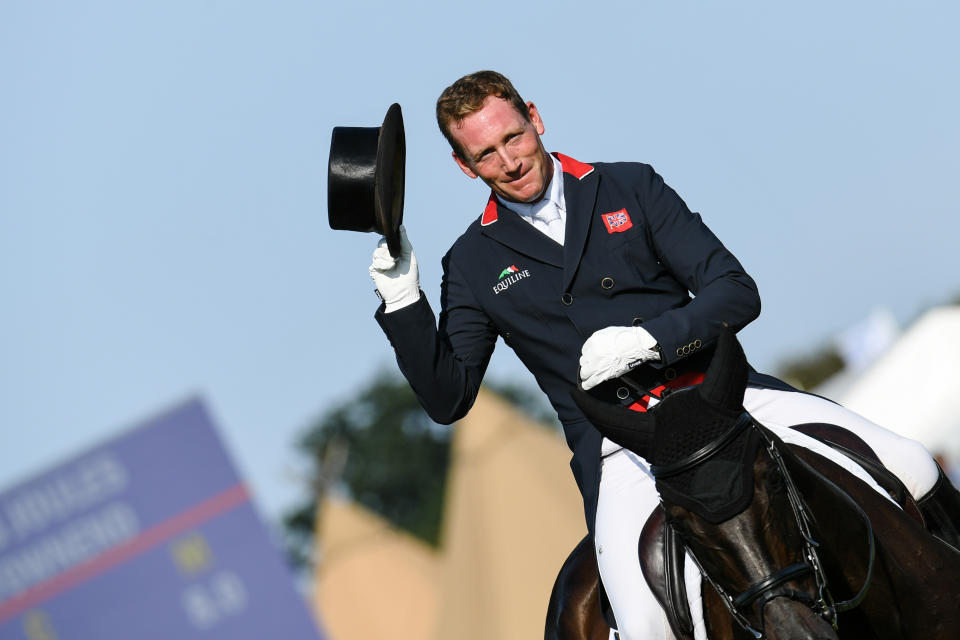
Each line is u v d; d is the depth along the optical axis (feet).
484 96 47.06
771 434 39.99
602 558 45.60
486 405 188.34
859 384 209.46
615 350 42.32
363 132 47.06
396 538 242.37
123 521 171.53
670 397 38.14
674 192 49.08
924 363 202.49
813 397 48.91
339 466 250.98
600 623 48.78
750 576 36.50
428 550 244.42
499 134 46.73
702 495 36.70
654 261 48.57
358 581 233.76
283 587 169.99
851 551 40.24
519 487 180.96
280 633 169.37
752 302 44.83
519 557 175.32
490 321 51.21
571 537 178.81
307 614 167.94
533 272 49.24
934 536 44.14
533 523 178.09
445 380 48.11
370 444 629.10
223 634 170.19
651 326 42.98
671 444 37.32
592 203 48.65
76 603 170.19
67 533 171.63
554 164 49.39
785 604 36.09
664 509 38.29
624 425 38.34
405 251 47.80
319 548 239.71
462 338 50.98
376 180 44.93
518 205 49.29
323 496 245.04
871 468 44.91
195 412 175.32
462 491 183.01
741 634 40.24
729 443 37.04
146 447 172.65
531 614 171.63
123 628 169.58
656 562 42.80
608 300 48.49
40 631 166.50
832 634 35.60
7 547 170.81
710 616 41.39
